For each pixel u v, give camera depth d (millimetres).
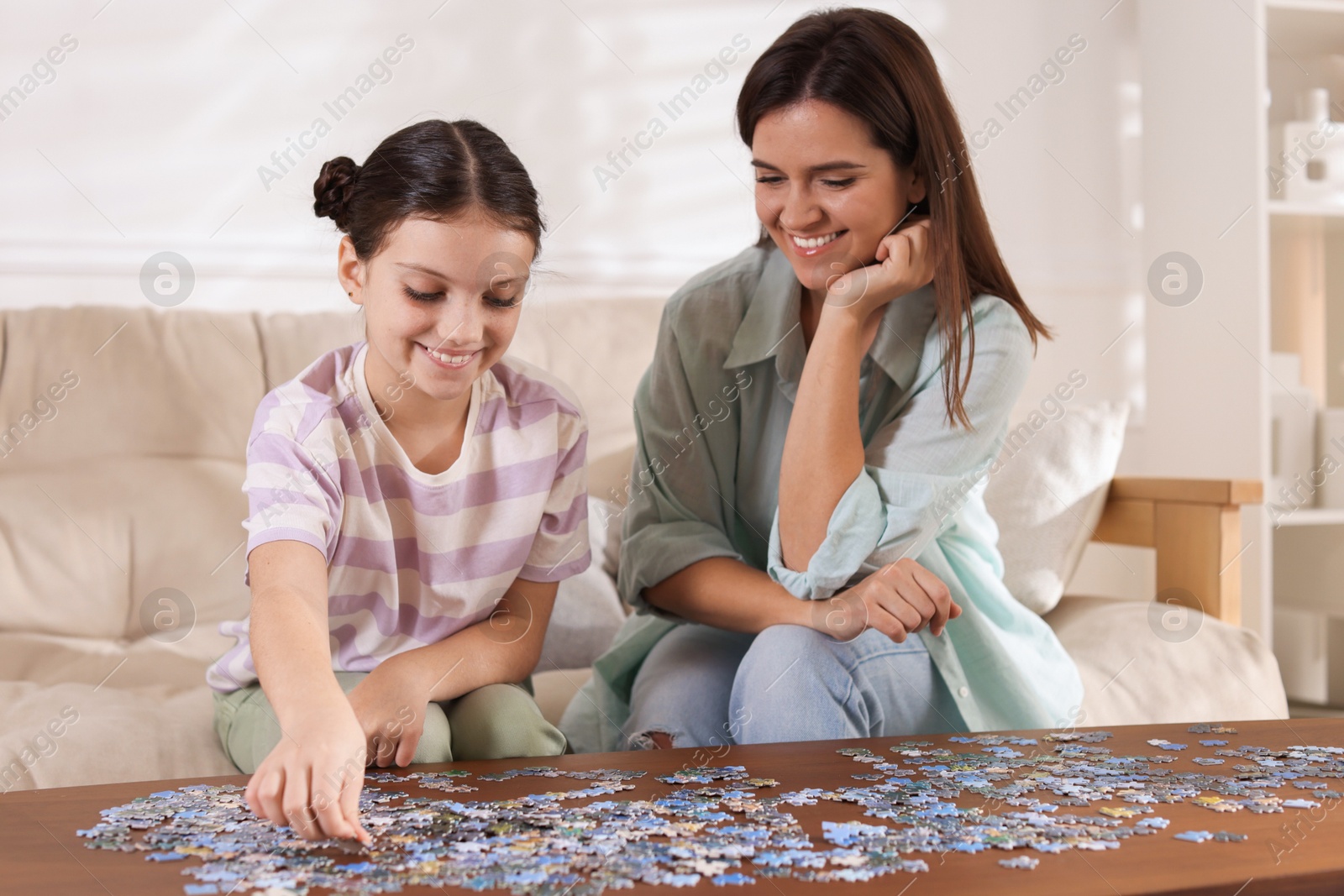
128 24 2053
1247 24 2438
